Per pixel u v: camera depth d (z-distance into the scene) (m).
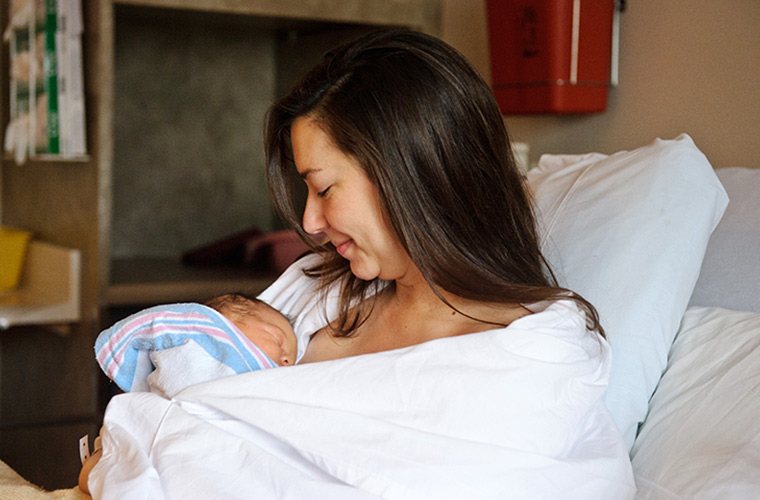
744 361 1.26
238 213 4.66
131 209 4.41
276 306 1.52
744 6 2.00
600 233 1.41
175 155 4.48
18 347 3.52
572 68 2.31
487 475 0.97
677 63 2.21
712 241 1.53
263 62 4.60
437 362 1.04
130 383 1.35
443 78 1.11
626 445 1.27
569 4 2.28
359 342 1.34
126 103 4.34
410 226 1.10
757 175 1.58
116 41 4.27
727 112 2.07
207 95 4.51
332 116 1.11
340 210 1.15
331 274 1.42
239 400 1.07
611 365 1.22
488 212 1.14
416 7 3.31
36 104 3.05
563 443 1.06
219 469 1.04
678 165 1.43
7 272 3.48
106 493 1.03
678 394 1.29
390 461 0.97
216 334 1.28
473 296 1.14
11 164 3.97
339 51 1.17
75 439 3.01
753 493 1.07
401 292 1.31
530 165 2.80
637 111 2.36
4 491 1.16
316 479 1.01
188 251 4.55
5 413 3.48
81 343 3.13
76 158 3.01
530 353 1.06
